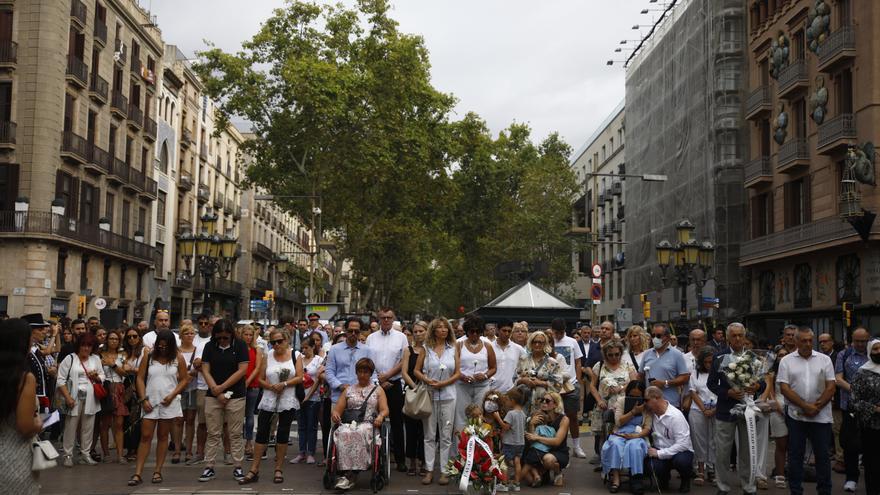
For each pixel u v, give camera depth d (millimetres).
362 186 45312
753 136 34688
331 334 20453
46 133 35656
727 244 34844
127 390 12562
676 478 11742
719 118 35406
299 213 47375
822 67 28047
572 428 13539
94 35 39938
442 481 10828
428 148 45438
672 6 42344
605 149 66562
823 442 9516
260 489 10266
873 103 25812
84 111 39156
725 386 9953
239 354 10898
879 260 25594
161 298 50031
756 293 34188
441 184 47281
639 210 46312
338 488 10109
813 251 28531
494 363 11352
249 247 70000
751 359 9891
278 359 11031
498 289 60531
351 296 89812
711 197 35594
